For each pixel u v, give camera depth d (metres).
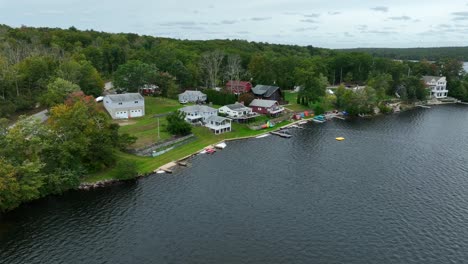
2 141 73.06
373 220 67.81
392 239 61.84
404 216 69.25
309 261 56.25
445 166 95.31
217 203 74.44
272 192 79.75
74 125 83.38
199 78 186.62
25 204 72.56
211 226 65.81
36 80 137.12
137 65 155.75
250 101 152.75
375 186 82.75
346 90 170.00
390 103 181.25
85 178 82.81
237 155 104.69
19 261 55.69
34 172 71.31
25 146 73.75
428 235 62.97
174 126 112.81
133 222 66.94
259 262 56.03
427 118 155.88
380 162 98.62
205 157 102.69
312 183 84.56
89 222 66.75
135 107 130.88
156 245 60.12
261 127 132.62
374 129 135.62
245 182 85.06
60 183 76.19
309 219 68.25
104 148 85.69
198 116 130.88
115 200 75.19
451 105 190.62
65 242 60.62
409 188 81.62
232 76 188.38
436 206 73.19
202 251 58.59
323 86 173.12
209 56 197.50
